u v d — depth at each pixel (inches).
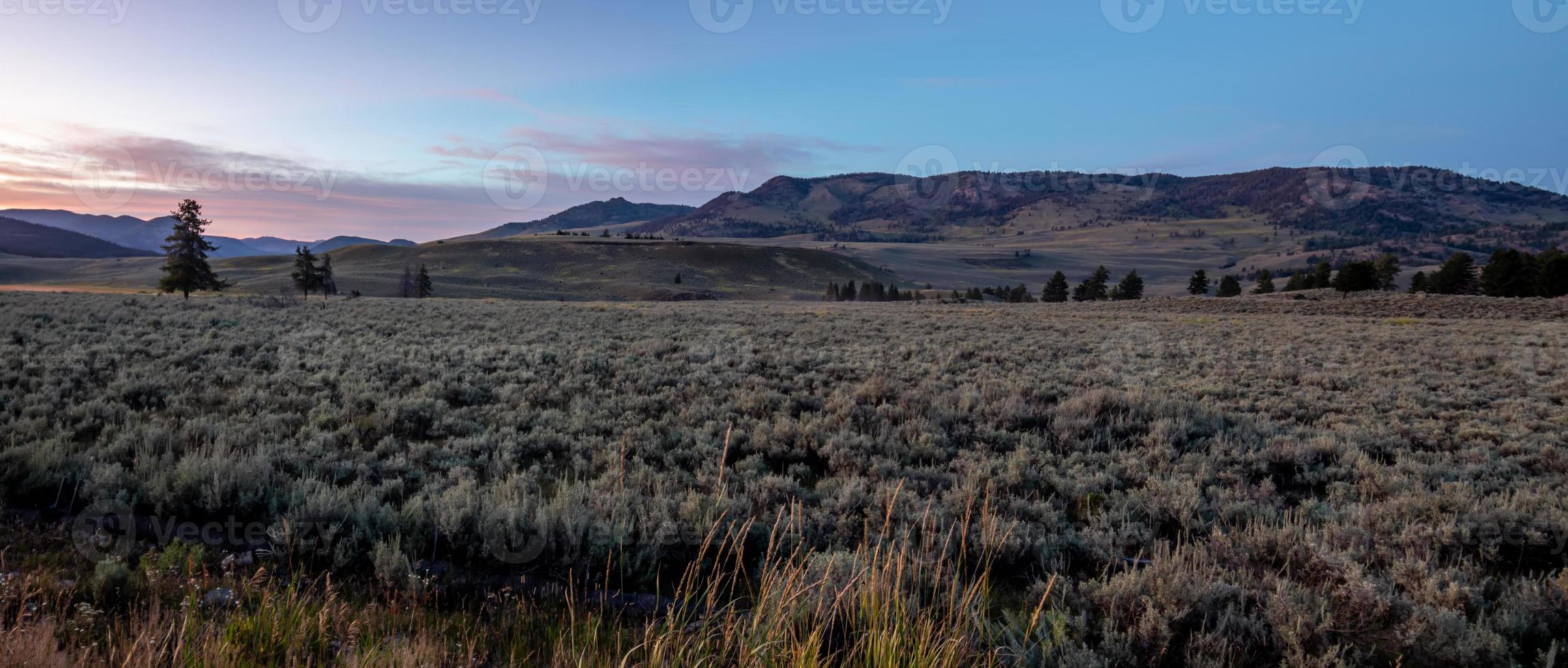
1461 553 205.5
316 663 125.4
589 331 899.4
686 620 156.6
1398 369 660.7
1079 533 230.7
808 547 198.5
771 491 257.9
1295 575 185.8
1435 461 332.2
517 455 302.8
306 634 131.8
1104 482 286.0
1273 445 339.0
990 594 179.8
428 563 182.4
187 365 494.6
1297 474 307.7
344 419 354.6
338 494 208.1
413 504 203.9
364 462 275.9
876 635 127.3
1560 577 167.2
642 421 383.9
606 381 518.9
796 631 138.3
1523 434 391.5
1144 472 296.0
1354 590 157.2
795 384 518.0
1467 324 1317.7
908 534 194.1
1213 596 160.1
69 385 387.2
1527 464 341.7
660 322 1120.8
